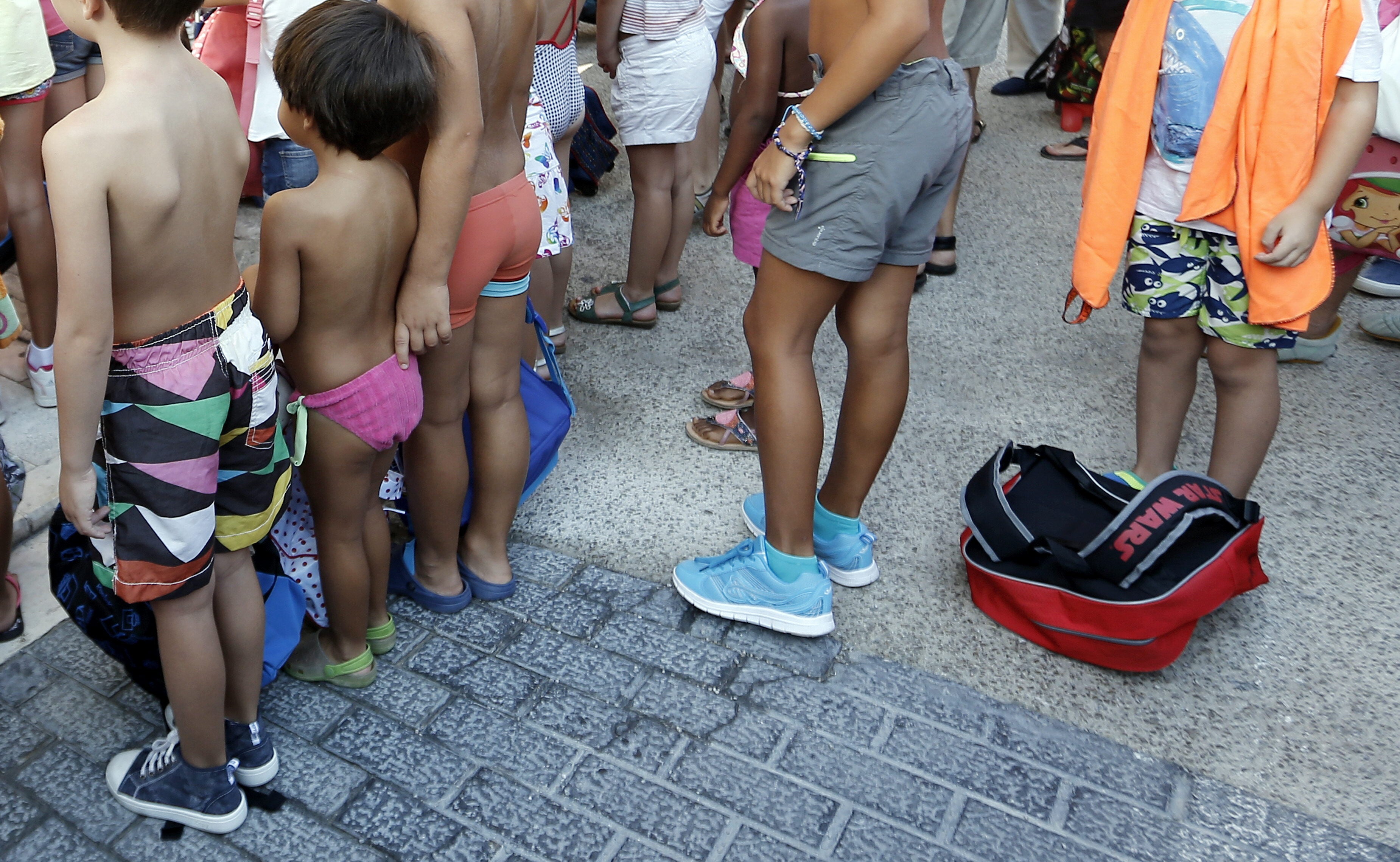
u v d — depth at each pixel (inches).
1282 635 101.0
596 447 127.3
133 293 62.1
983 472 103.7
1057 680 95.1
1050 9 251.6
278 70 69.1
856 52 77.2
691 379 142.9
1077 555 93.6
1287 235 91.4
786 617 96.3
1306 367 148.3
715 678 93.7
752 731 88.5
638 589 104.1
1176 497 93.1
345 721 88.0
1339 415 137.1
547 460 108.7
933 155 83.3
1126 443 131.3
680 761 85.4
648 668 94.6
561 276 140.6
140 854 76.5
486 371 92.9
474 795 81.9
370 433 78.6
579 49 261.4
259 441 71.5
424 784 82.7
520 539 111.6
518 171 86.7
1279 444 130.9
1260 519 95.0
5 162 111.2
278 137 117.9
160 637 71.6
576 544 110.9
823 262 85.4
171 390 64.7
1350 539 114.5
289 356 76.7
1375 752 88.4
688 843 78.6
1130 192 99.9
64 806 79.5
